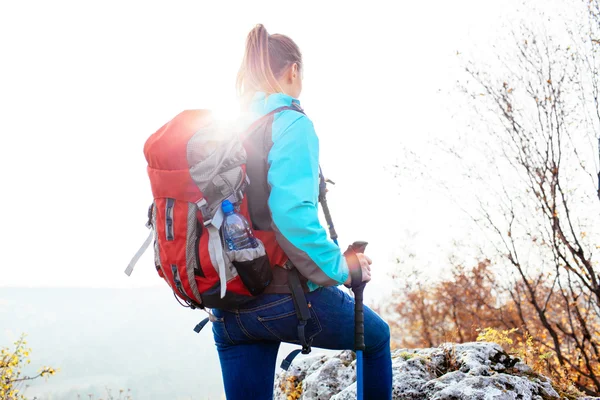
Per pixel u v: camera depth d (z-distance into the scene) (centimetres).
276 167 151
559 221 793
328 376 391
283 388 434
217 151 148
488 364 342
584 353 743
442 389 307
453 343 377
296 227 144
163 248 155
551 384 330
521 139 820
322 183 192
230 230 147
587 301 810
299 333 159
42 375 803
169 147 150
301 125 155
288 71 180
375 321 184
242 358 178
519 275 876
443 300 1311
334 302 166
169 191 150
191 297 159
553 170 797
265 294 160
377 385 194
